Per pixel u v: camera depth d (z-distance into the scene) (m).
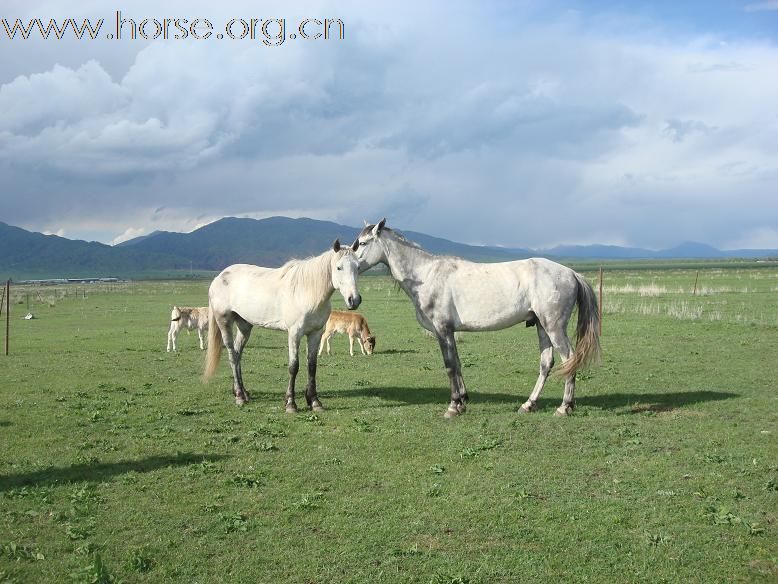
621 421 11.16
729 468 8.54
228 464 8.93
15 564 5.93
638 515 7.01
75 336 27.92
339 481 8.23
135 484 8.12
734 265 172.12
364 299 46.78
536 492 7.76
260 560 6.05
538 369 17.33
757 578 5.66
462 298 11.73
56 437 10.38
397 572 5.80
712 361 17.80
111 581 5.55
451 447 9.70
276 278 12.78
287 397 12.57
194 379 16.53
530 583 5.61
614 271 132.50
